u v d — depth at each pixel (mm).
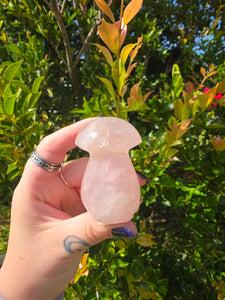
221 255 422
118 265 373
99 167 136
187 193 368
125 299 405
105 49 206
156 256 477
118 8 785
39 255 172
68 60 579
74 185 194
